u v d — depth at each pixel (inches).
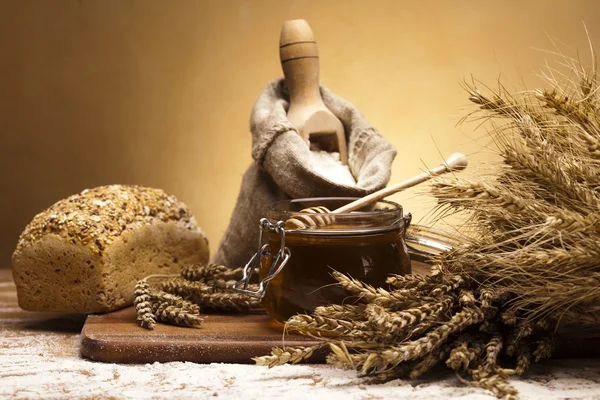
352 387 35.7
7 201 59.7
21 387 35.9
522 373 36.4
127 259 42.8
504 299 36.7
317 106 44.6
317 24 58.8
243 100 59.4
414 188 58.3
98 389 35.8
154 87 59.2
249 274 39.4
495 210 36.5
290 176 42.5
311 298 38.2
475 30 59.0
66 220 42.1
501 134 38.1
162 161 59.7
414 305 36.4
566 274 35.3
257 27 59.0
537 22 58.9
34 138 59.4
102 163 59.6
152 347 38.0
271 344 38.0
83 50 59.0
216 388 35.7
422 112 59.3
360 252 38.2
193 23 58.9
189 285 41.9
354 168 44.4
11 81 59.1
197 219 60.1
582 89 38.1
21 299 42.4
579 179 36.5
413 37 59.0
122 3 58.8
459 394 35.0
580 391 35.2
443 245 40.4
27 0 58.7
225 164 59.9
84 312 41.9
